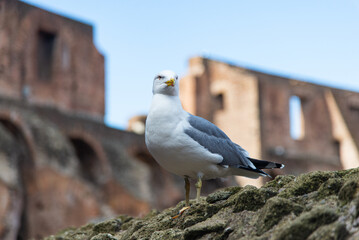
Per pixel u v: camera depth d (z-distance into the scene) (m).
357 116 50.84
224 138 6.85
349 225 4.57
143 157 39.59
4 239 25.39
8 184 26.14
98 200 30.69
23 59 36.28
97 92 40.00
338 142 49.31
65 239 8.14
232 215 5.78
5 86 35.03
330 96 49.53
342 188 5.03
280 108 46.94
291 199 5.55
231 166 6.75
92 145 35.88
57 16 38.75
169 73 6.56
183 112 6.64
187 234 5.66
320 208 4.79
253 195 5.78
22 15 36.75
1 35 35.56
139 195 34.53
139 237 6.47
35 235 28.61
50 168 29.94
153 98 6.61
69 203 29.78
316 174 5.77
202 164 6.55
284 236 4.73
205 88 48.34
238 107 46.56
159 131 6.43
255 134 45.22
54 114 34.62
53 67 38.03
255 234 5.20
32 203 29.05
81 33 39.91
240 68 47.97
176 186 38.72
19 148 29.97
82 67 39.47
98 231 7.87
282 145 46.03
